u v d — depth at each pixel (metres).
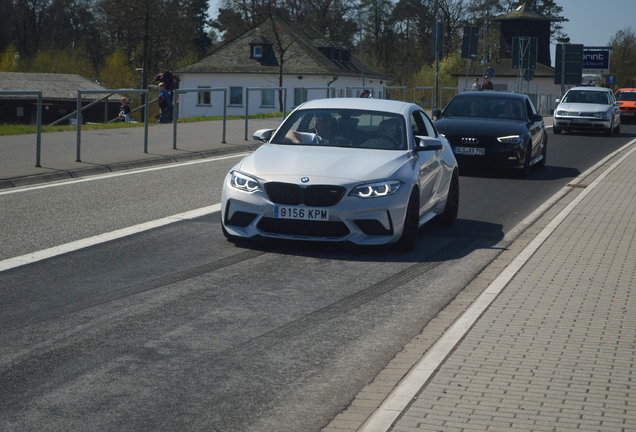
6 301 7.30
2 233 10.29
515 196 15.34
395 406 4.89
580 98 35.59
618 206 13.53
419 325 6.94
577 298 7.52
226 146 22.59
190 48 88.00
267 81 78.06
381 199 9.42
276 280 8.33
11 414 4.92
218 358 5.99
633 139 33.16
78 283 7.98
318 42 81.56
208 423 4.84
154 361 5.89
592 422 4.68
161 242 10.01
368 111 10.95
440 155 11.34
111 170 17.34
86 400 5.15
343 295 7.86
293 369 5.80
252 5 76.19
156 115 31.02
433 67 85.81
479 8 93.75
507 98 19.50
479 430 4.56
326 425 4.83
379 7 98.56
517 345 6.10
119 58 76.56
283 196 9.42
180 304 7.37
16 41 87.00
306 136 10.61
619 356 5.88
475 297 7.89
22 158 18.05
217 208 12.66
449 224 12.01
